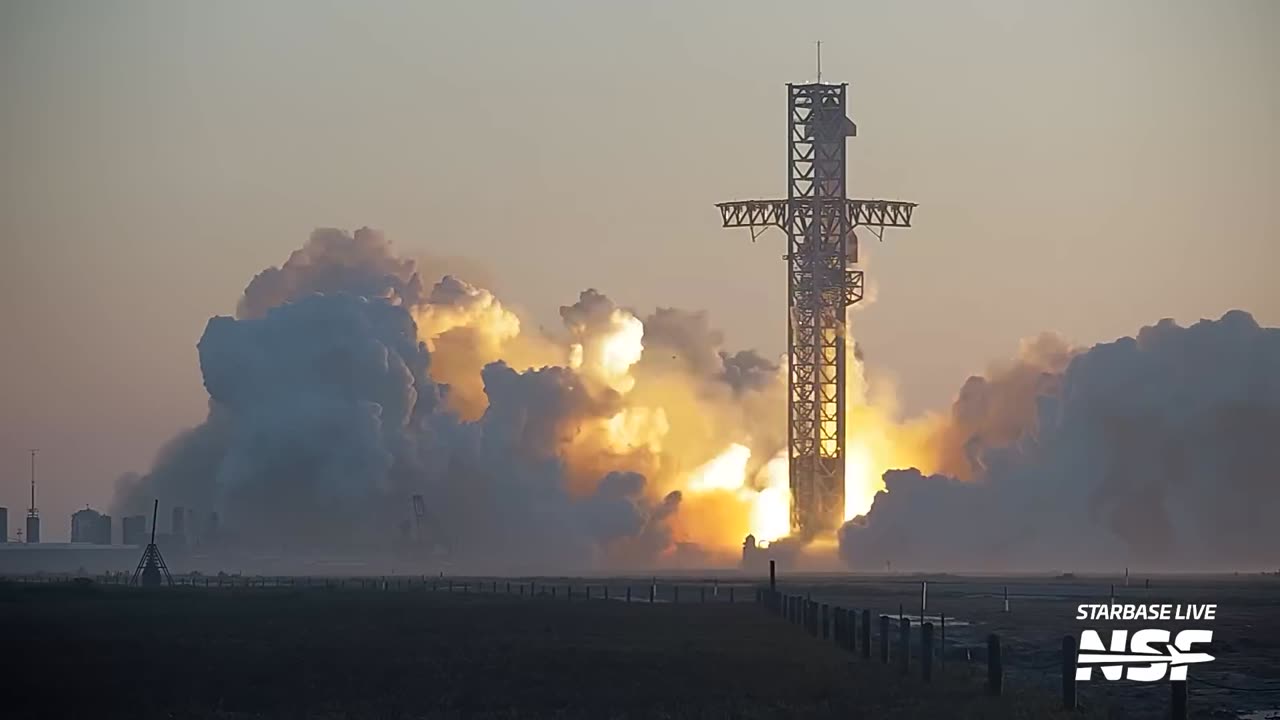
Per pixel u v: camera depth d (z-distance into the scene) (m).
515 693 159.12
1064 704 142.12
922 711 140.75
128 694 160.50
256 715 144.50
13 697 158.38
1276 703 162.38
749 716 140.12
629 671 178.75
